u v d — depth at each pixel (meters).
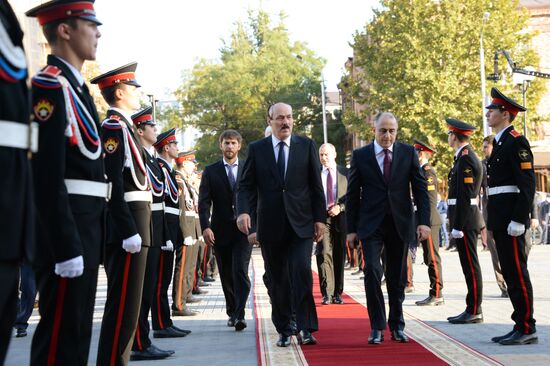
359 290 16.83
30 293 11.29
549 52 54.72
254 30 71.75
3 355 4.54
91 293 6.12
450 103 43.56
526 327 9.59
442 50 43.34
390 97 44.34
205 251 20.31
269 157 9.85
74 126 5.89
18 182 4.50
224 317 13.22
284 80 66.31
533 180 9.55
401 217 9.85
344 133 72.06
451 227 11.65
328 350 9.33
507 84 44.12
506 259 9.68
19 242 4.53
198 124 65.69
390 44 44.62
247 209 9.95
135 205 7.99
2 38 4.44
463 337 10.16
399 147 10.00
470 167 11.48
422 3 44.12
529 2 55.78
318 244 14.11
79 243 5.42
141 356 9.18
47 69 5.58
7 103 4.45
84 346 6.12
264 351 9.38
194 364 8.84
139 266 7.84
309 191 9.89
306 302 9.77
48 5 6.01
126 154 8.04
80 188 5.97
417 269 22.78
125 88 8.33
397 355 8.85
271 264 9.88
